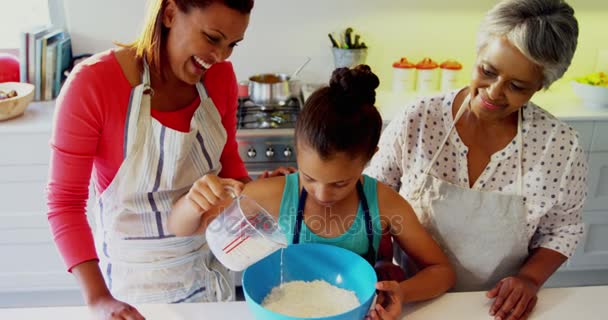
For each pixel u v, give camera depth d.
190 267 1.33
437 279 1.15
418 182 1.28
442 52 2.72
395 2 2.61
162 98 1.18
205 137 1.25
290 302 1.09
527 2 0.99
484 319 1.09
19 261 2.37
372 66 2.74
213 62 1.09
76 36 2.57
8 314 1.07
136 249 1.27
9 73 2.43
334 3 2.60
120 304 1.02
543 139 1.19
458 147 1.24
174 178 1.22
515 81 1.03
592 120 2.26
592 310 1.12
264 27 2.62
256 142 2.19
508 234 1.22
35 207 2.27
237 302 1.12
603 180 2.39
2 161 2.16
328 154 1.03
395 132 1.31
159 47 1.10
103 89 1.08
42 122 2.16
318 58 2.69
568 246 1.23
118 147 1.15
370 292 1.07
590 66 2.78
